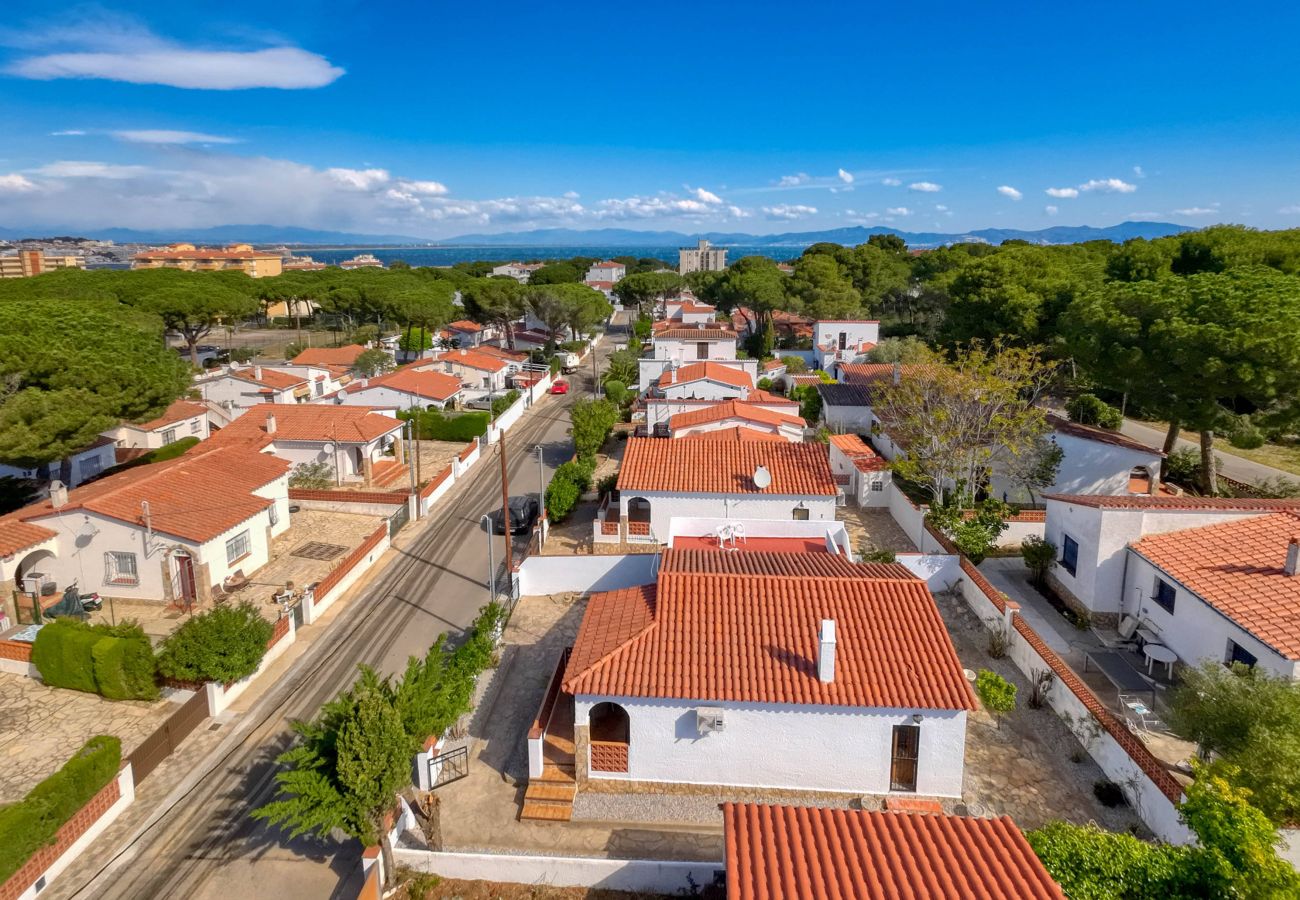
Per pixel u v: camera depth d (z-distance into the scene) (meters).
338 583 33.38
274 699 25.75
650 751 19.88
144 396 40.84
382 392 62.47
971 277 56.25
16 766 21.88
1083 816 18.83
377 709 16.52
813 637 20.84
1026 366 39.12
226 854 18.97
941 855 13.70
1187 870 13.95
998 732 22.06
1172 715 19.06
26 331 38.66
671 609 21.97
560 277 158.12
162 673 24.70
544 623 30.53
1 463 36.81
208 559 32.28
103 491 33.59
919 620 21.42
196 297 79.12
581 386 83.69
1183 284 36.75
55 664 25.42
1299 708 16.56
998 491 40.09
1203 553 24.86
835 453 47.06
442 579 35.53
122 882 18.08
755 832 14.24
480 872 17.14
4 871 16.69
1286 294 33.06
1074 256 67.69
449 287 122.25
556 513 40.44
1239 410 39.56
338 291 101.00
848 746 19.33
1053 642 26.64
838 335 82.88
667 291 141.38
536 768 20.30
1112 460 37.12
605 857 18.03
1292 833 15.84
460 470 51.41
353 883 17.98
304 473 47.38
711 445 39.03
